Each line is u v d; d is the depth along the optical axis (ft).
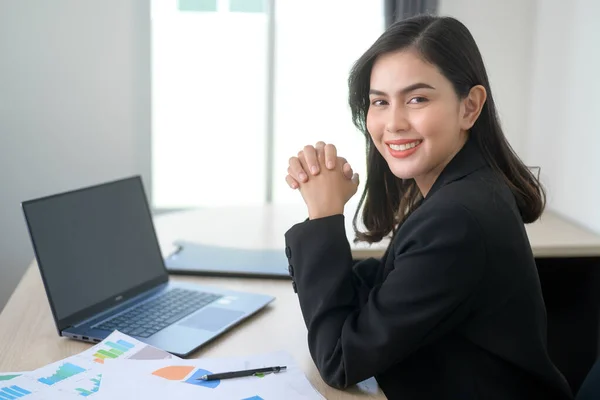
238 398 3.16
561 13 8.39
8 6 9.14
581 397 3.83
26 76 9.32
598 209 7.35
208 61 9.95
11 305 4.51
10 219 9.56
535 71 9.27
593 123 7.48
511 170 3.85
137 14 9.35
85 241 4.38
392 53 3.55
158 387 3.25
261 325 4.25
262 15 9.84
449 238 3.27
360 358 3.34
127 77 9.48
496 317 3.48
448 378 3.55
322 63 9.98
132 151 9.66
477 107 3.66
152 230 5.10
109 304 4.42
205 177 10.27
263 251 5.93
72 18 9.27
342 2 9.83
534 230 7.35
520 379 3.62
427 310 3.30
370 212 4.55
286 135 10.17
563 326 7.11
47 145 9.50
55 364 3.47
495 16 9.45
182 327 4.08
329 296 3.59
